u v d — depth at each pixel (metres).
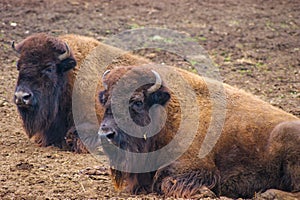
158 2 71.19
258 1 72.38
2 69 50.50
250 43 59.06
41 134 37.62
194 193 28.69
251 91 47.28
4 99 43.81
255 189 29.23
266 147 28.98
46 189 29.09
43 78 36.38
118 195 29.20
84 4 68.75
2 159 33.31
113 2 70.31
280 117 30.05
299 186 28.25
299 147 28.25
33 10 65.12
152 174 30.11
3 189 28.62
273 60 55.09
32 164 32.41
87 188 29.78
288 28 63.47
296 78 50.81
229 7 70.12
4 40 56.72
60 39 37.62
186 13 67.50
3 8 65.12
